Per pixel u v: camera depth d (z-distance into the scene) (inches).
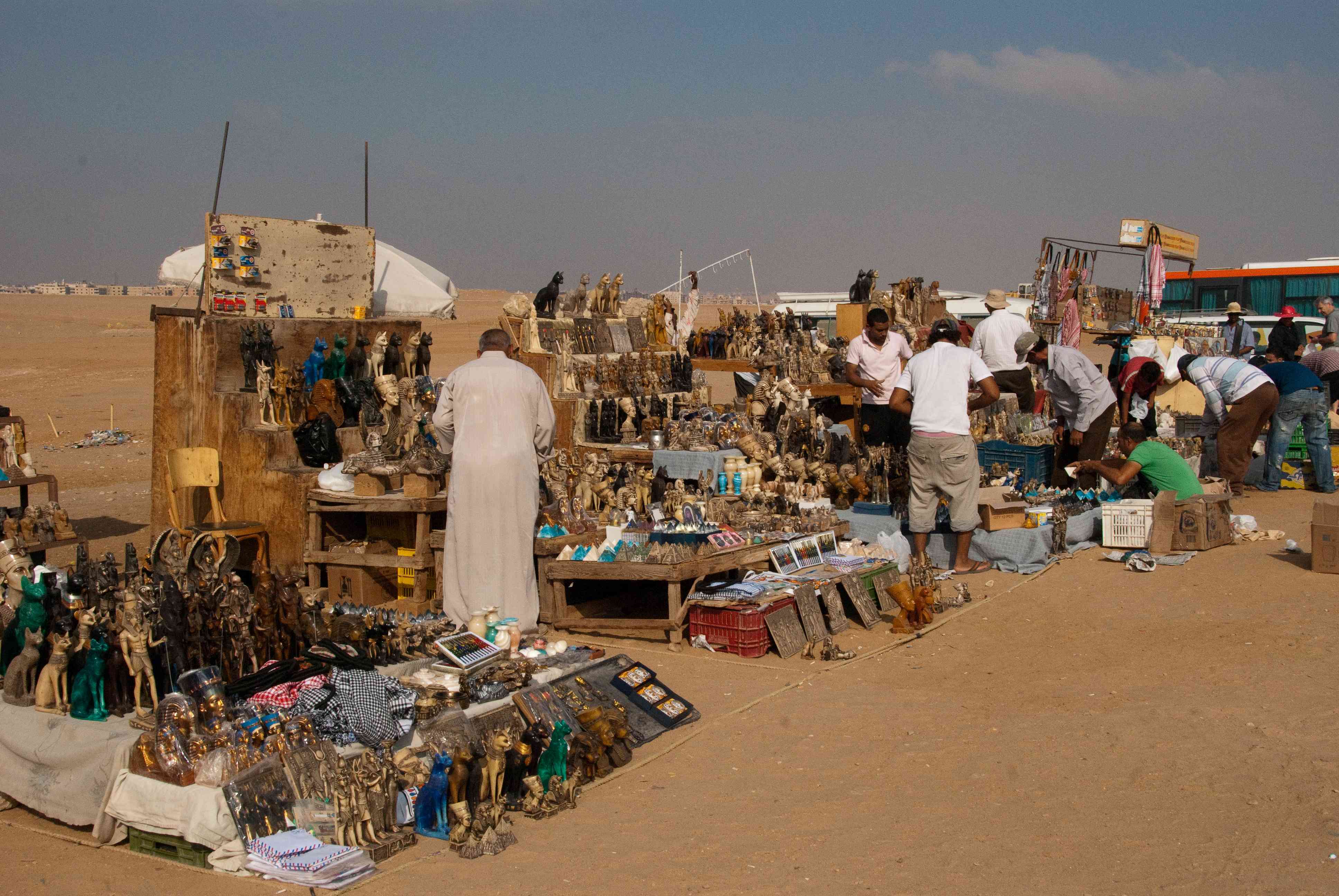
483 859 211.2
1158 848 207.9
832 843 215.3
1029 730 274.8
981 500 443.5
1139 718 278.1
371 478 391.2
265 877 204.4
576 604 388.5
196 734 225.5
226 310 455.8
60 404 1257.4
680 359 603.2
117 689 245.0
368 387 458.0
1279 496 563.2
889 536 436.5
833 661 338.0
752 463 473.4
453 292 681.0
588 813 233.6
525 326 557.3
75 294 6752.0
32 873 211.5
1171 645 338.0
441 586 378.0
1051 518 451.8
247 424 421.1
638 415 536.1
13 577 276.8
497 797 228.4
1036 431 545.3
